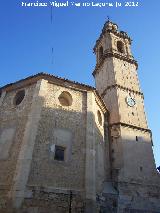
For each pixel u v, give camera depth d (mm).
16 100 19266
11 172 14711
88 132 17750
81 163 16281
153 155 23469
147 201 20062
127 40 35344
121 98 26344
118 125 23766
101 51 35625
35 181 14242
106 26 36531
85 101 19625
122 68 30047
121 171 20953
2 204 13516
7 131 17219
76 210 14227
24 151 15031
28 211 13133
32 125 16141
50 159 15484
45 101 17672
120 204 18781
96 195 16125
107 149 22484
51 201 13953
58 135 16719
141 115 26141
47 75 18906
